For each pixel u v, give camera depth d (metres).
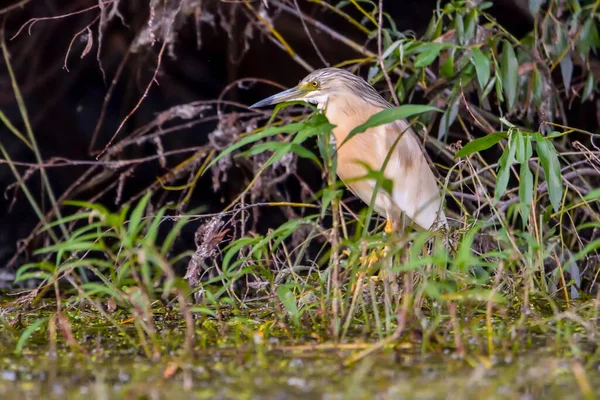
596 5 9.70
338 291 6.29
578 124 12.14
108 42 13.77
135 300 6.11
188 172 12.40
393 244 6.19
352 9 13.47
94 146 14.53
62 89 14.22
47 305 8.18
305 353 5.82
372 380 5.00
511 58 9.20
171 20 9.65
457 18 9.48
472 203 10.41
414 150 9.74
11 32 13.79
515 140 7.21
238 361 5.61
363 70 13.46
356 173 9.94
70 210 14.15
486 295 5.77
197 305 7.22
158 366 5.55
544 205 10.11
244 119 13.49
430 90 10.01
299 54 13.93
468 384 4.80
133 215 5.75
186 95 14.34
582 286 9.79
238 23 13.04
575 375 5.08
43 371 5.46
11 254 13.57
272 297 6.98
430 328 6.04
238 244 6.67
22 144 14.46
